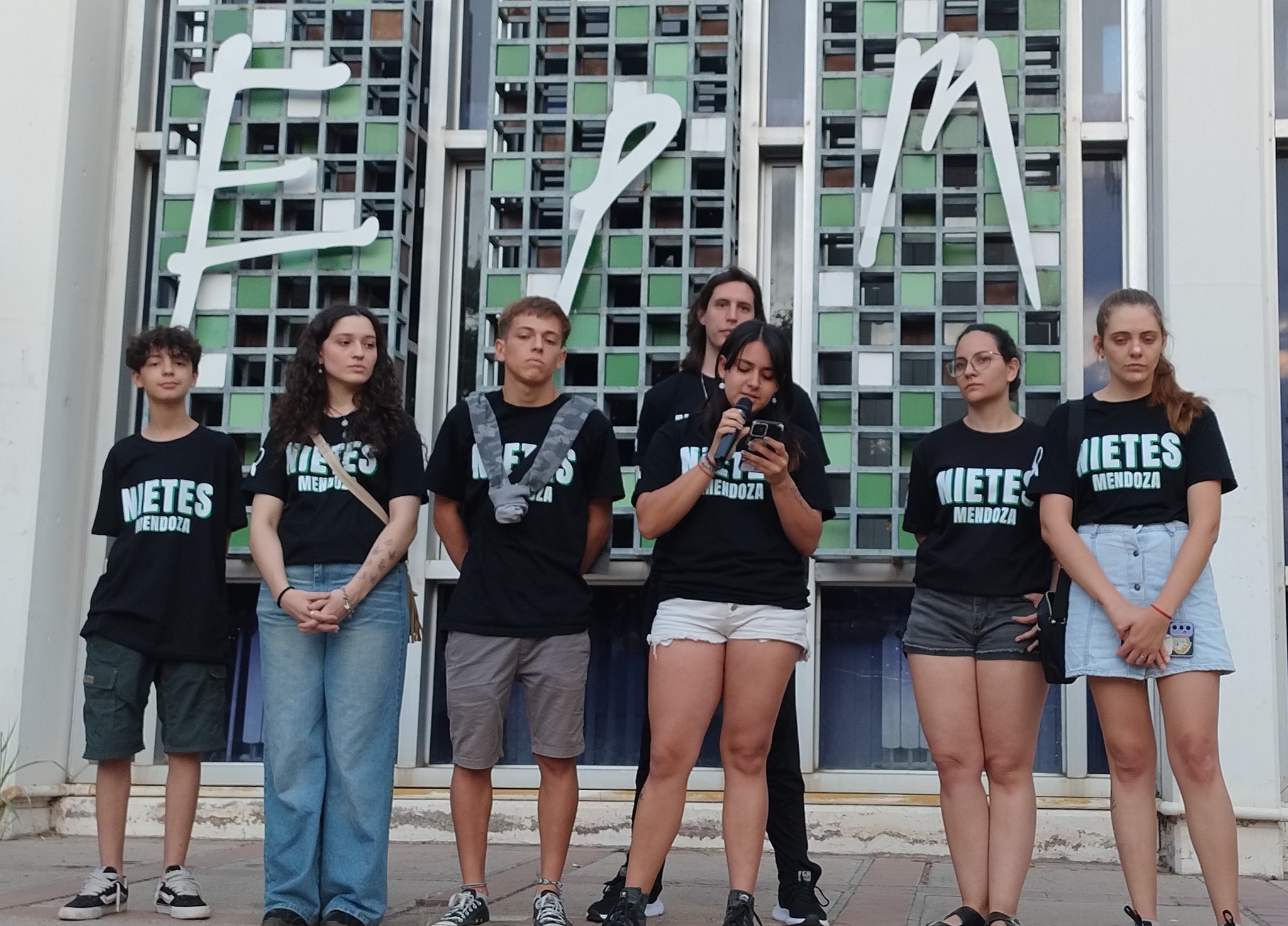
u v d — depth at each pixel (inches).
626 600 247.0
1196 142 227.9
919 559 160.2
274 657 158.6
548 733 158.9
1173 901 187.3
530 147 247.0
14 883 189.8
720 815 234.2
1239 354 223.0
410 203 254.4
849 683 242.4
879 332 242.5
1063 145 238.1
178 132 256.7
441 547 251.8
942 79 238.7
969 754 154.8
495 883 193.5
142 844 234.4
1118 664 147.4
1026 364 234.5
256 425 247.8
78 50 250.8
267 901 156.0
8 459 242.5
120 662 169.0
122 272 258.7
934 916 169.2
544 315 162.7
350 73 251.1
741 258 247.9
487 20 264.8
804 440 157.9
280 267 250.8
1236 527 219.8
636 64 249.9
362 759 157.2
